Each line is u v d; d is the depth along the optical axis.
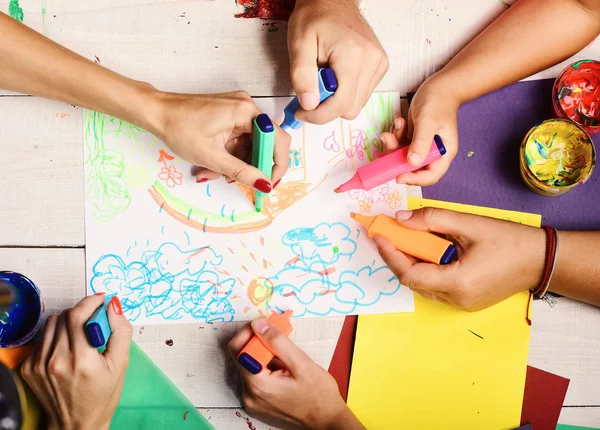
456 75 0.70
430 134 0.67
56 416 0.67
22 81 0.67
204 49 0.73
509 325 0.71
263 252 0.71
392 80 0.74
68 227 0.71
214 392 0.71
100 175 0.71
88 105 0.68
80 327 0.65
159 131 0.66
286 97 0.73
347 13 0.69
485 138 0.74
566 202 0.73
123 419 0.70
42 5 0.73
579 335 0.71
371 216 0.71
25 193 0.71
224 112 0.63
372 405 0.71
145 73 0.73
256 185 0.62
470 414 0.71
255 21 0.74
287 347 0.66
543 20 0.70
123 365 0.67
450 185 0.73
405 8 0.74
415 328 0.71
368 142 0.73
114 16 0.73
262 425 0.71
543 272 0.69
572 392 0.71
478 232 0.68
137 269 0.71
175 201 0.71
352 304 0.71
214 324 0.71
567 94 0.73
